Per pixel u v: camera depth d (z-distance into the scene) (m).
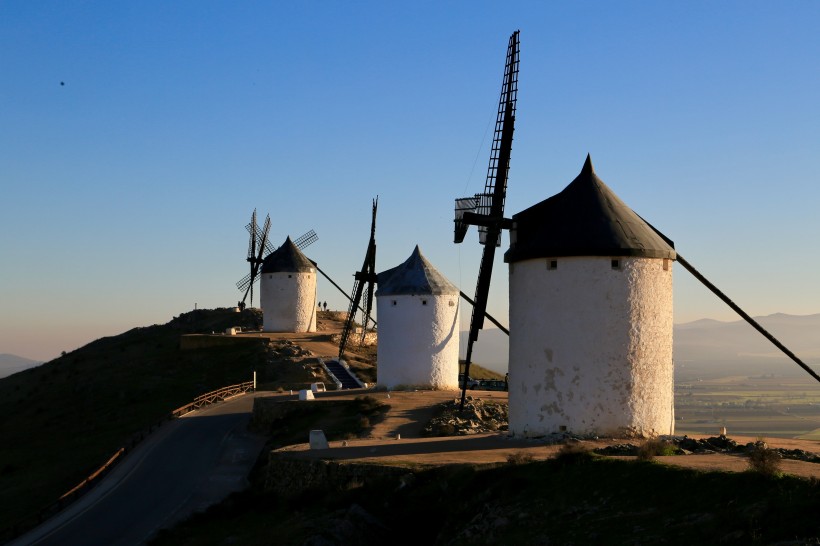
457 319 53.62
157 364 80.62
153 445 46.53
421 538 22.92
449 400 46.38
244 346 79.94
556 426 30.03
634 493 19.84
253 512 29.56
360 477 26.81
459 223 35.91
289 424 45.81
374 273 67.88
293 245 90.38
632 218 31.00
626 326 29.78
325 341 81.62
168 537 29.08
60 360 96.81
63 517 34.22
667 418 30.45
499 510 21.48
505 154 34.47
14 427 68.69
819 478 17.61
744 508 17.31
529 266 30.97
